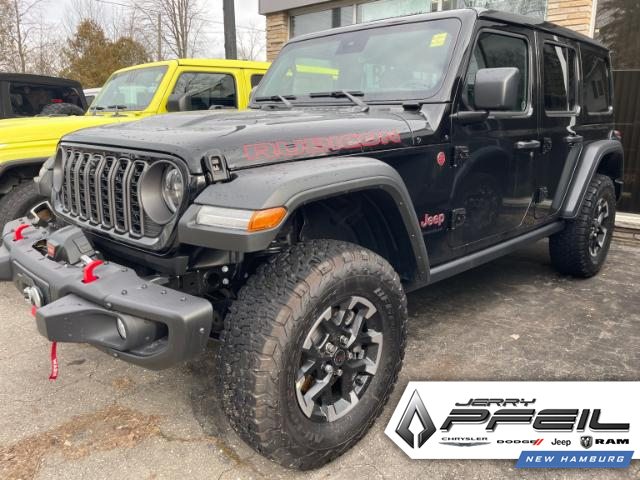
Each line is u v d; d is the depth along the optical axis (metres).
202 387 2.70
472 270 4.67
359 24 3.25
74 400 2.56
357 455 2.18
